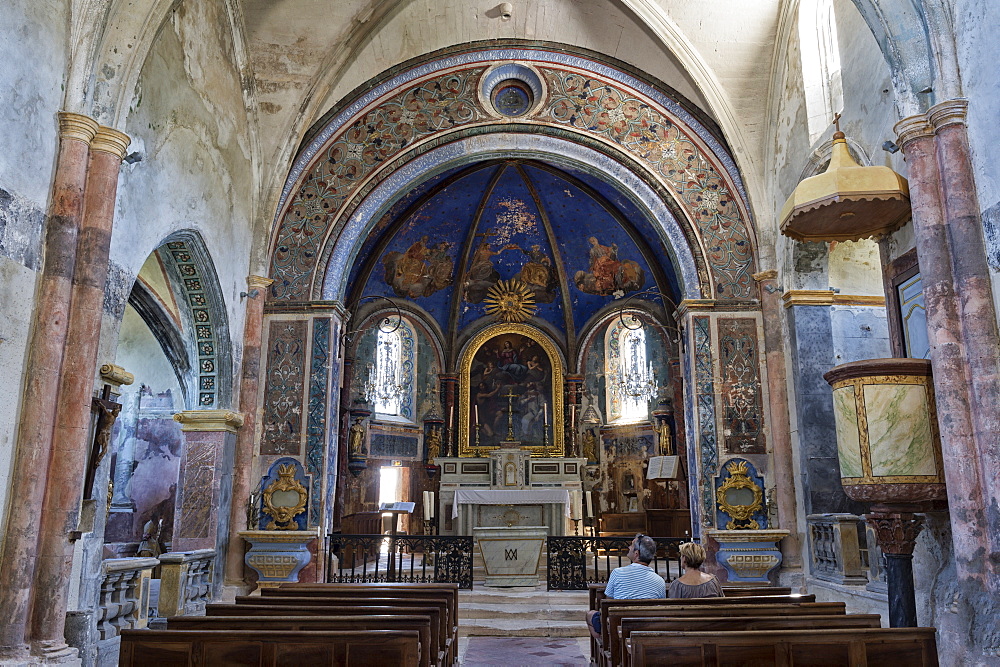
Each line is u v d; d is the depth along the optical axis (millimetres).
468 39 14094
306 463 12758
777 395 12797
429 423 20609
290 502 12617
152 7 8469
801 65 12250
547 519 16531
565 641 10695
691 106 14047
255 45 13117
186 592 10695
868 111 9898
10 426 7020
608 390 21016
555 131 14203
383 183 14031
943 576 7992
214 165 11758
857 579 10656
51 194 7625
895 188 8141
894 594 7289
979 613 6602
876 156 9695
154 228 9797
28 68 7270
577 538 13188
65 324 7508
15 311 7105
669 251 14078
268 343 13242
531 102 14422
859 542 11047
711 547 12523
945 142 7324
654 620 5516
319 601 7105
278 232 13719
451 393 20719
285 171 13586
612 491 20312
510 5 13461
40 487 7137
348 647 5004
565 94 14320
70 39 7914
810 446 12047
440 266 19766
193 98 10992
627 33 13633
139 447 16734
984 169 7047
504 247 19812
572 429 20406
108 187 7992
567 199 18062
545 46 14172
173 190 10328
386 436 19953
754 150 13625
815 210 8820
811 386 12250
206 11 11414
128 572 8945
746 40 13188
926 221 7367
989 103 6977
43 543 7148
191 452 12062
